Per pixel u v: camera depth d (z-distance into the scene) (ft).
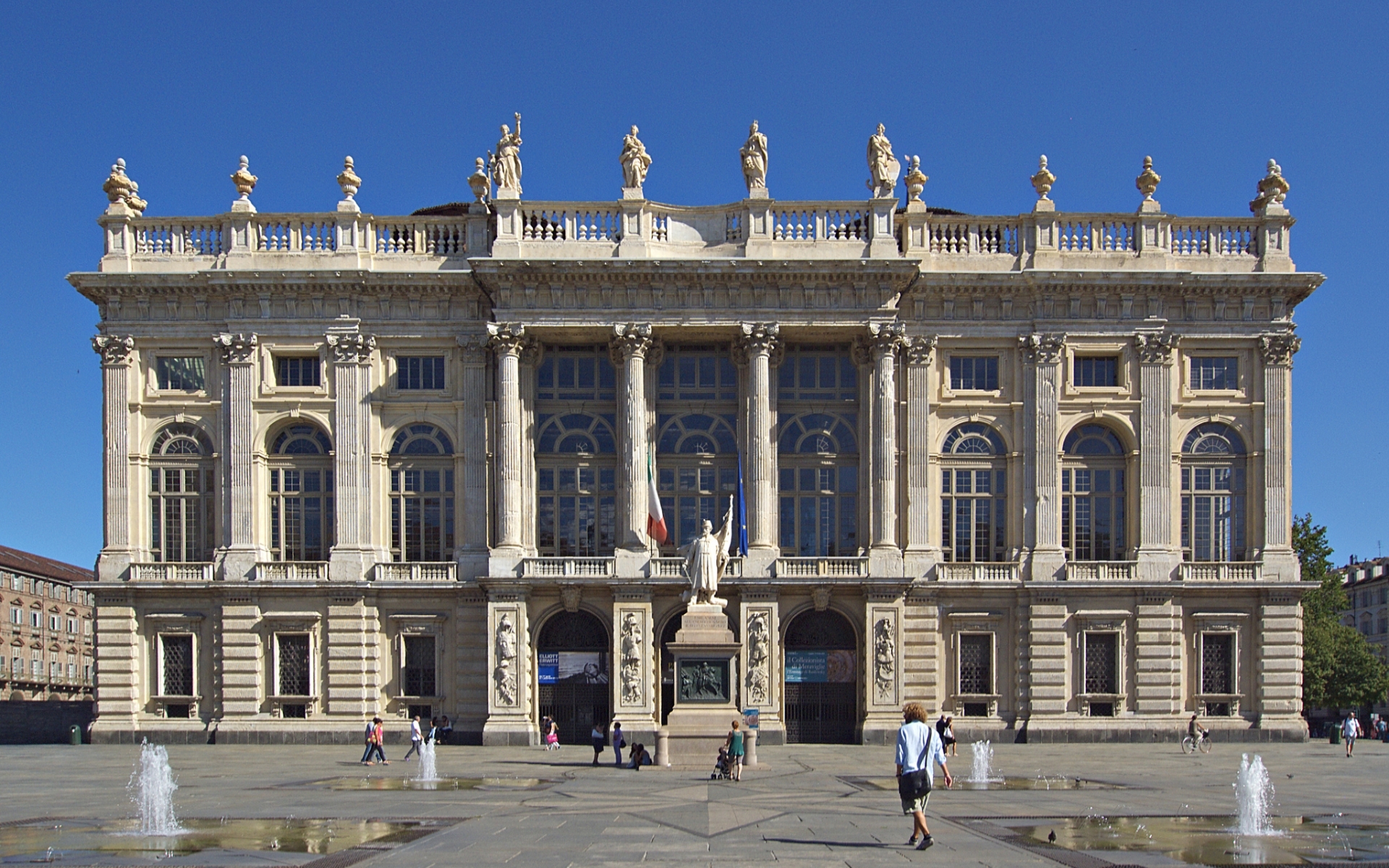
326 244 207.82
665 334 203.21
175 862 73.41
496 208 202.59
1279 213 207.21
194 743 198.29
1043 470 203.51
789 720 198.59
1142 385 204.44
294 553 205.26
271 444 205.87
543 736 198.08
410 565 201.57
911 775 76.84
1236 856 76.64
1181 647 201.16
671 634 200.85
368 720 198.49
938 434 206.08
